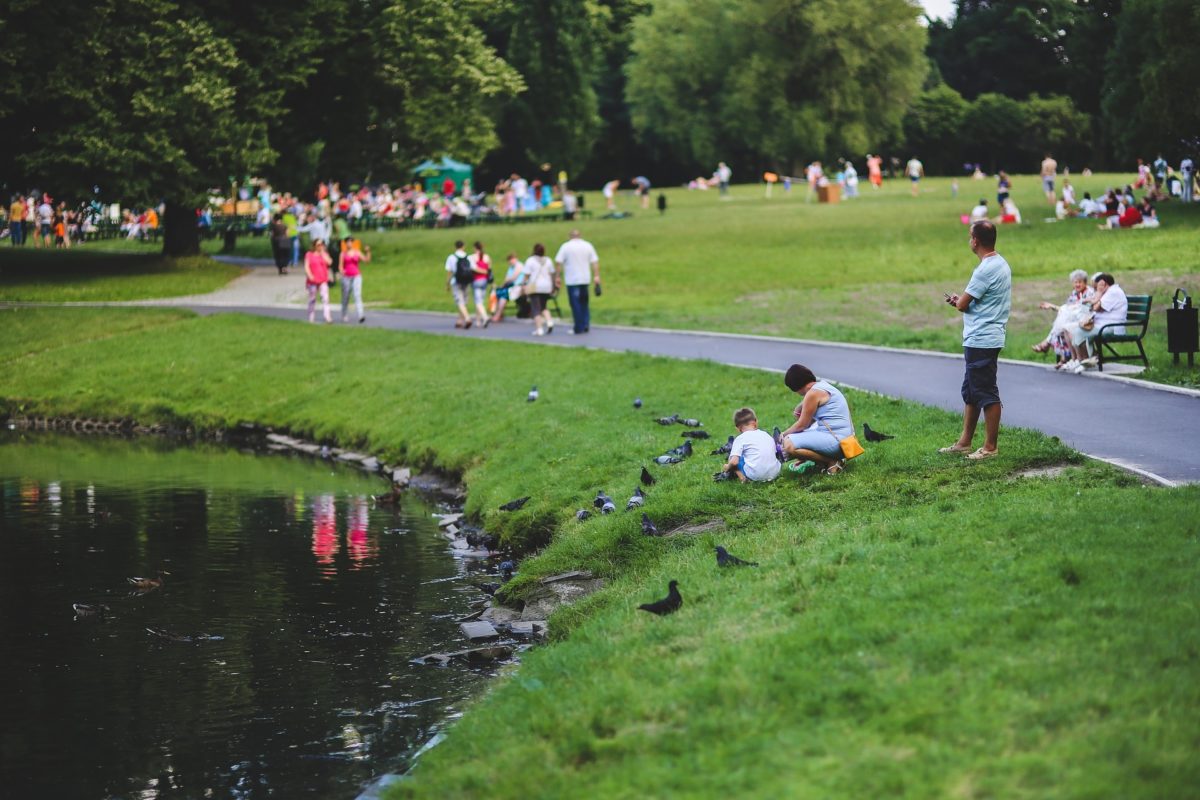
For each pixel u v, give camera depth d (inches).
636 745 327.6
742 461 611.8
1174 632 330.0
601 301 1584.6
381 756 426.6
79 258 2069.4
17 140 1710.1
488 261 1365.7
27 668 522.6
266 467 997.2
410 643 544.7
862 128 3400.6
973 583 391.2
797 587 426.6
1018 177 3393.2
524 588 578.9
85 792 406.0
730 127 3624.5
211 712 470.3
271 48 1786.4
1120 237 1732.3
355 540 735.7
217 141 1707.7
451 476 883.4
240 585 643.5
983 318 567.8
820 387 601.9
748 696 339.0
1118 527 427.5
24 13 1595.7
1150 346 952.3
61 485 920.9
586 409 879.1
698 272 1765.5
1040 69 4478.3
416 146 2172.7
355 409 1103.6
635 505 611.5
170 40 1657.2
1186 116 1953.7
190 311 1547.7
